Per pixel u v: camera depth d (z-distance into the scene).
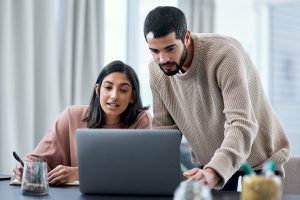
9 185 1.75
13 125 3.12
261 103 1.84
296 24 5.15
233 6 4.88
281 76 5.16
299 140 5.09
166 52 1.59
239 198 1.42
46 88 3.29
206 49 1.72
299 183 2.15
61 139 2.24
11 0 3.14
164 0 4.32
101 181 1.48
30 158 2.16
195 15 4.35
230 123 1.55
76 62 3.48
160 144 1.45
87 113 2.24
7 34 3.08
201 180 1.36
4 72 3.07
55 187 1.71
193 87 1.82
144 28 1.62
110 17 3.99
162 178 1.45
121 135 1.47
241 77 1.62
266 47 5.13
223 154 1.44
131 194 1.48
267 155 1.85
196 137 1.96
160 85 1.95
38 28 3.29
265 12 5.12
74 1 3.50
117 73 2.13
